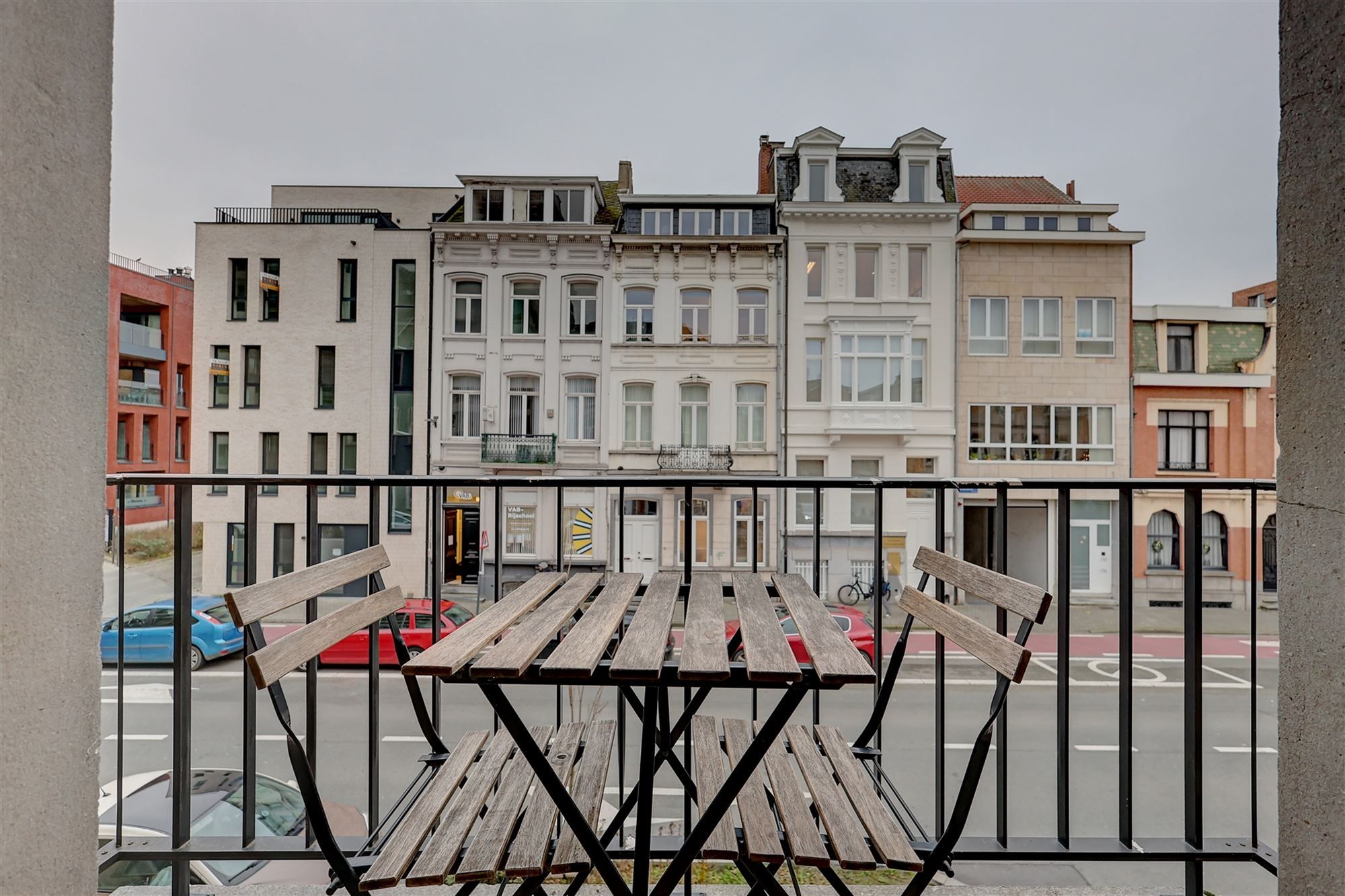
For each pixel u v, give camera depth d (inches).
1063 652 71.5
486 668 45.8
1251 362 654.5
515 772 64.2
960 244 650.8
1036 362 650.8
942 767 67.8
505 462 648.4
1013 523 687.1
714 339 660.7
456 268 659.4
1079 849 67.5
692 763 79.4
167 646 401.4
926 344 657.6
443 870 49.5
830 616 62.1
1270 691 387.9
